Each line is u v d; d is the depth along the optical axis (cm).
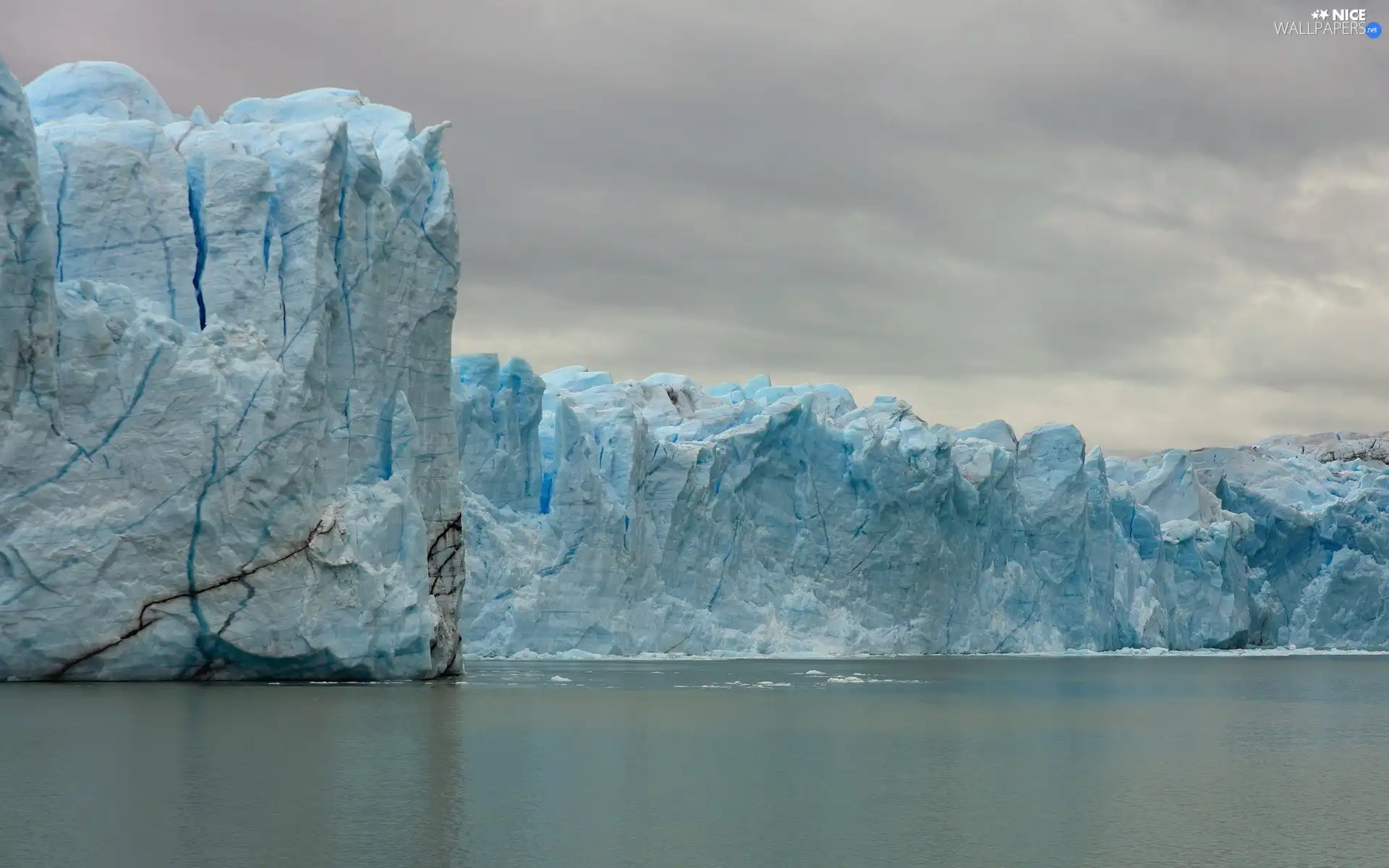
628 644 7888
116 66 5447
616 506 7862
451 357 5922
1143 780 3450
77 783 2853
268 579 4728
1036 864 2444
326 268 5141
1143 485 12231
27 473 4475
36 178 4431
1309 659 11362
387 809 2691
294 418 4816
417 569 5234
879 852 2489
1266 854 2580
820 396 9594
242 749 3316
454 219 5688
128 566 4581
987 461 9994
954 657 9762
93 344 4578
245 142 5291
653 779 3175
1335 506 12606
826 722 4597
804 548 9038
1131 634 11100
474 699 4791
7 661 4516
